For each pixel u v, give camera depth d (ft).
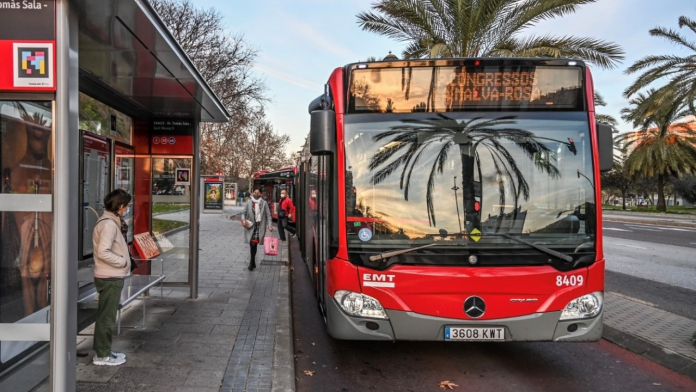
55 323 10.44
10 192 11.05
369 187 14.49
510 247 13.98
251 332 18.57
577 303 13.98
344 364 16.96
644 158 126.41
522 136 14.78
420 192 14.43
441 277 13.71
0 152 10.98
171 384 13.55
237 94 64.64
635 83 65.67
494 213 14.34
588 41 33.22
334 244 14.64
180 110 22.24
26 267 11.12
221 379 14.03
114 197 15.05
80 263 18.38
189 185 23.59
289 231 56.13
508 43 32.91
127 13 11.68
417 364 17.01
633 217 121.08
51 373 10.46
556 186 14.56
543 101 15.02
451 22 33.24
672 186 188.65
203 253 41.11
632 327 20.62
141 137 23.24
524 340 13.78
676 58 63.21
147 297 24.03
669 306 26.07
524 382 15.49
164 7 59.36
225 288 26.63
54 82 10.39
